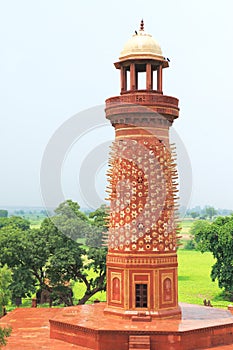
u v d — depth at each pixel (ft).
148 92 76.23
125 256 74.33
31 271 117.19
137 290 74.08
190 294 157.69
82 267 117.91
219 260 145.18
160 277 74.08
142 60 76.13
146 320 72.13
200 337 69.26
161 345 67.56
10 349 68.33
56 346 70.08
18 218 216.95
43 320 87.61
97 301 98.07
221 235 139.95
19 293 113.91
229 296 152.05
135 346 66.69
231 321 73.61
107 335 68.18
